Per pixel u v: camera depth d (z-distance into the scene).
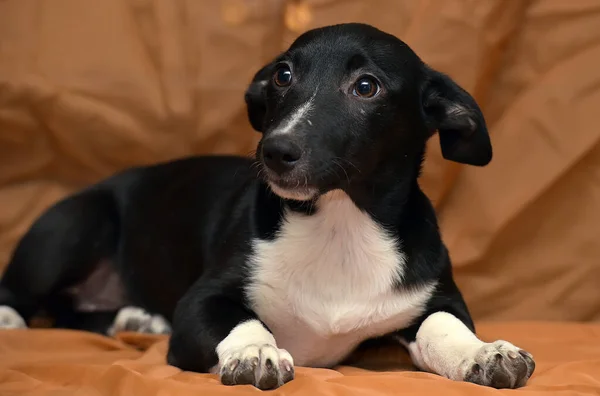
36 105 1.11
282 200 0.87
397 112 0.85
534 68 1.09
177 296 0.98
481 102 1.09
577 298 1.07
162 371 0.81
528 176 1.06
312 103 0.82
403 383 0.76
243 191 0.92
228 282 0.86
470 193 1.08
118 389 0.76
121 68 1.11
